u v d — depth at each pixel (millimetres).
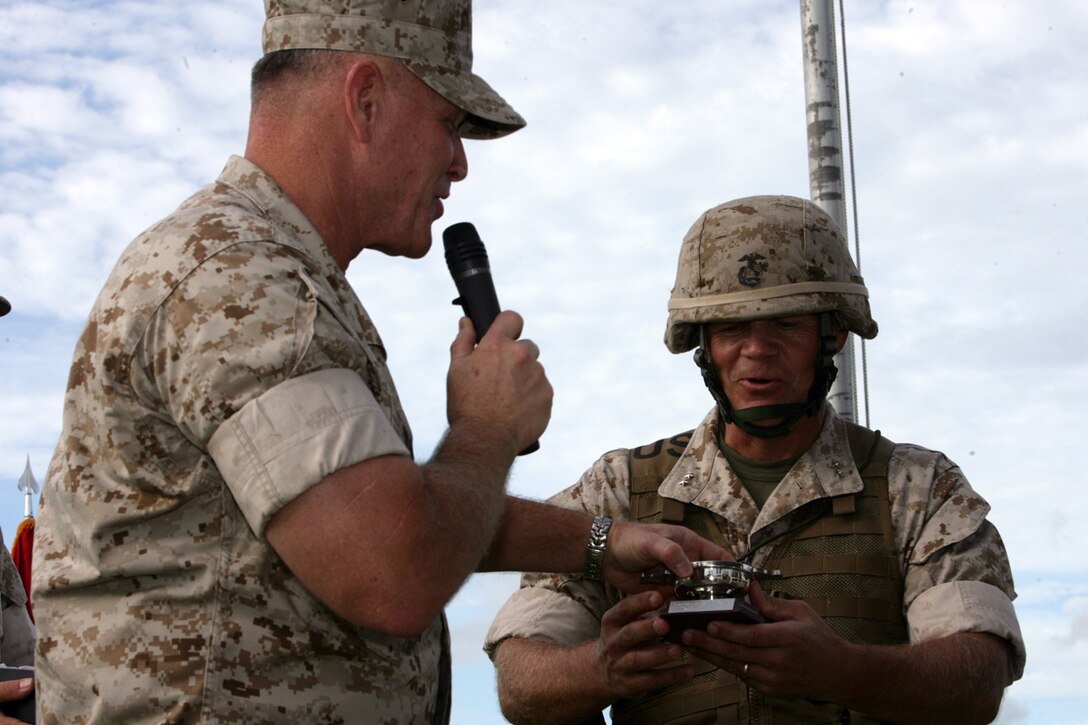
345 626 2312
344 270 2617
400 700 2395
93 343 2301
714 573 2969
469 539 2295
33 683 3031
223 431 2178
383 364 2547
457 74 2668
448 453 2436
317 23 2578
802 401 3555
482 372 2561
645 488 3686
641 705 3539
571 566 3000
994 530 3527
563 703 3330
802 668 3041
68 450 2326
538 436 2574
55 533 2357
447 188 2752
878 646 3195
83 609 2271
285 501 2150
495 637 3619
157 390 2238
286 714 2234
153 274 2262
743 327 3572
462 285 2830
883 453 3617
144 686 2193
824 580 3459
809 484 3533
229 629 2223
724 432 3717
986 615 3328
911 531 3480
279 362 2193
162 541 2246
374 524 2160
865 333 3742
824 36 6324
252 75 2650
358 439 2191
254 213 2414
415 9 2625
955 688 3199
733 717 3393
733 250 3596
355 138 2564
